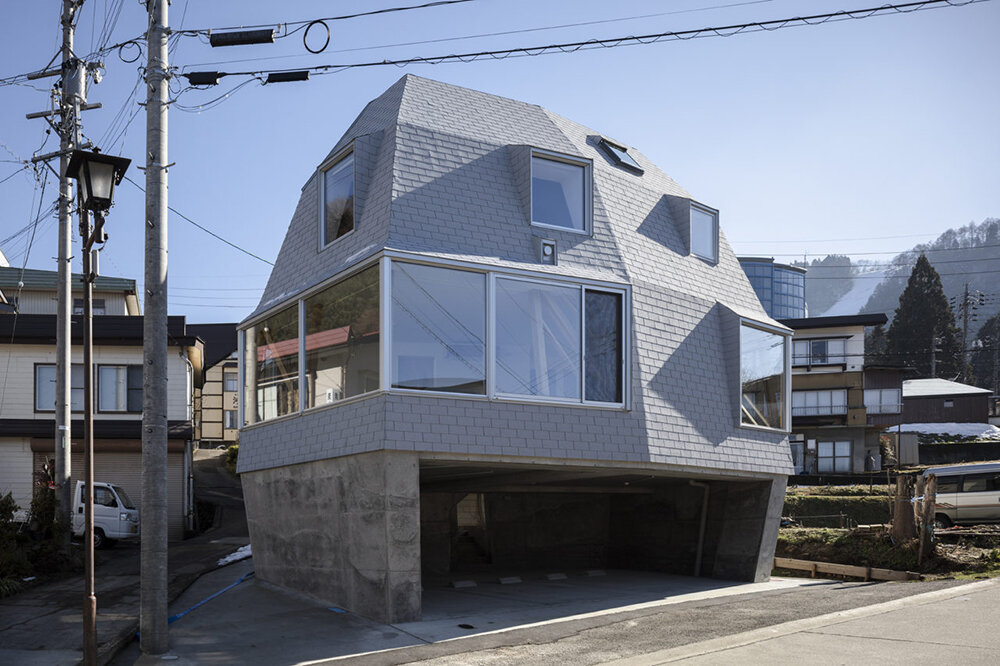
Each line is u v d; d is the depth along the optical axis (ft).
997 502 72.18
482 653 31.83
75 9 60.70
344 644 35.17
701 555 59.31
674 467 47.98
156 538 34.53
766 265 276.82
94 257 31.63
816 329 147.64
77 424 83.46
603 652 30.81
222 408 159.53
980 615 31.71
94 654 30.37
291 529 48.14
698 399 50.98
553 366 43.86
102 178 30.09
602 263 47.91
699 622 35.94
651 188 57.06
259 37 39.29
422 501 58.34
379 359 39.29
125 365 85.66
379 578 39.27
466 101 51.44
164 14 37.42
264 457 51.11
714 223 59.72
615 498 66.85
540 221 47.34
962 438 153.79
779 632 31.32
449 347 40.78
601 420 44.96
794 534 67.56
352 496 41.50
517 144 48.62
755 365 55.67
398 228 41.86
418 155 44.91
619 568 65.46
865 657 26.20
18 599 44.80
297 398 47.65
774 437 56.39
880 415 145.28
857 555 59.36
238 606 44.06
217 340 162.30
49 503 56.29
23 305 107.14
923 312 248.52
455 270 41.81
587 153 54.60
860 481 128.36
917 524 56.75
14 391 82.79
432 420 39.50
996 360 289.33
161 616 34.24
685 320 51.83
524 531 63.31
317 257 49.62
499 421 41.47
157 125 36.58
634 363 46.98
